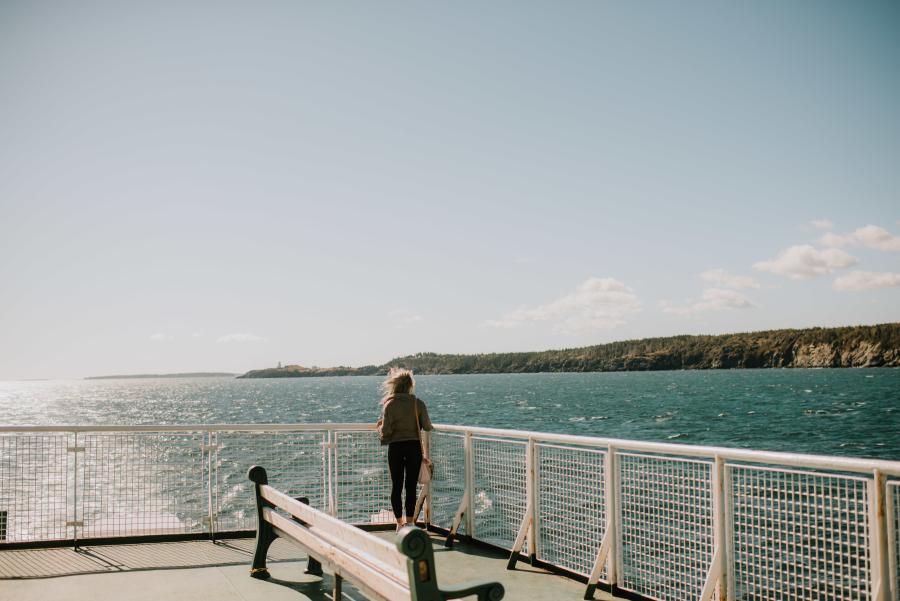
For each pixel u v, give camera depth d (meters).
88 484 7.04
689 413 68.56
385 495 7.81
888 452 38.16
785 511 4.00
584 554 5.66
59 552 6.76
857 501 3.60
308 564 6.06
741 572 4.30
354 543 3.95
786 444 42.53
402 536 3.13
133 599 5.33
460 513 6.99
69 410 94.25
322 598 5.35
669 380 173.62
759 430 51.50
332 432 7.67
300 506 4.94
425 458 7.22
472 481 7.06
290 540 5.41
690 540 4.66
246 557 6.59
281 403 102.81
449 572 6.05
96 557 6.57
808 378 156.88
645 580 5.05
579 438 5.64
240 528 7.52
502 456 6.61
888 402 77.81
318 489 7.61
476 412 72.94
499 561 6.39
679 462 4.74
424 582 3.15
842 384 123.56
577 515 5.73
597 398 98.88
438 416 67.25
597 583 5.42
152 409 91.69
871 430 50.03
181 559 6.52
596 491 5.50
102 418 73.75
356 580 4.09
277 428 7.50
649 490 5.02
